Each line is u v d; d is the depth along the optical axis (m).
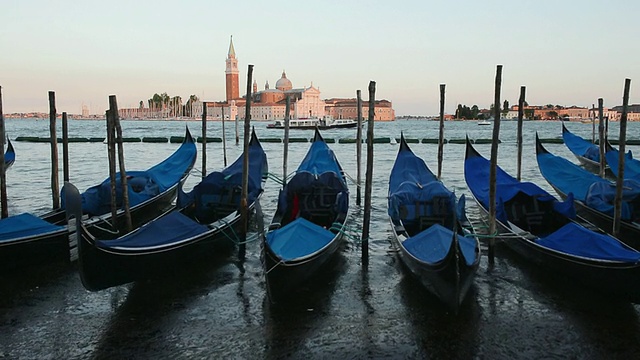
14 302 9.03
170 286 9.85
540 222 12.17
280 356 7.36
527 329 8.11
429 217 11.88
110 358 7.30
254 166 16.92
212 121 169.12
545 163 17.28
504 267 10.77
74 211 8.17
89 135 69.19
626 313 8.63
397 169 16.00
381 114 182.88
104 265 8.59
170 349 7.53
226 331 8.06
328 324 8.28
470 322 8.33
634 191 12.70
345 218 12.47
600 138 19.25
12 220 10.48
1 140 12.92
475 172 15.99
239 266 11.02
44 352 7.44
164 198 15.89
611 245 9.05
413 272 9.62
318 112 152.25
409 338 7.84
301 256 9.25
